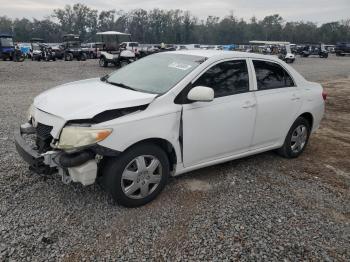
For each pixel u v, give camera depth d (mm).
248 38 121875
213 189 4312
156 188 3875
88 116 3309
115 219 3523
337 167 5406
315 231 3574
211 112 4117
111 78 4660
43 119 3562
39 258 2910
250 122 4605
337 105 11344
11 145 5500
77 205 3730
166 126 3744
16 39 105188
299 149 5633
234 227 3527
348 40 126250
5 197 3828
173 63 4398
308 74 23578
